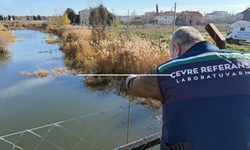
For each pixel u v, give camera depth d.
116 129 3.51
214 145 0.83
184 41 1.09
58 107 4.55
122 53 6.78
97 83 6.10
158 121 3.65
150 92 1.06
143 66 6.00
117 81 6.16
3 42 12.46
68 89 5.73
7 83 6.36
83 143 3.13
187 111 0.89
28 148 3.04
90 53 8.98
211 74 0.91
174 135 0.92
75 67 8.21
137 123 3.65
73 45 10.41
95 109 4.40
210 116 0.85
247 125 0.84
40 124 3.83
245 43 14.93
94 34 12.55
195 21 44.34
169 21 50.47
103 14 12.44
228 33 16.11
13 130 3.63
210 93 0.87
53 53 11.91
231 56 0.96
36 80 6.62
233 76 0.90
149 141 1.61
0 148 3.04
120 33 13.58
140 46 7.20
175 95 0.93
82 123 3.77
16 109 4.49
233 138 0.82
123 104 4.55
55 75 7.12
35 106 4.64
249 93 0.88
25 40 19.25
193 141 0.86
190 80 0.91
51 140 3.23
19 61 9.71
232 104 0.85
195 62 0.95
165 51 6.32
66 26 21.14
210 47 1.02
